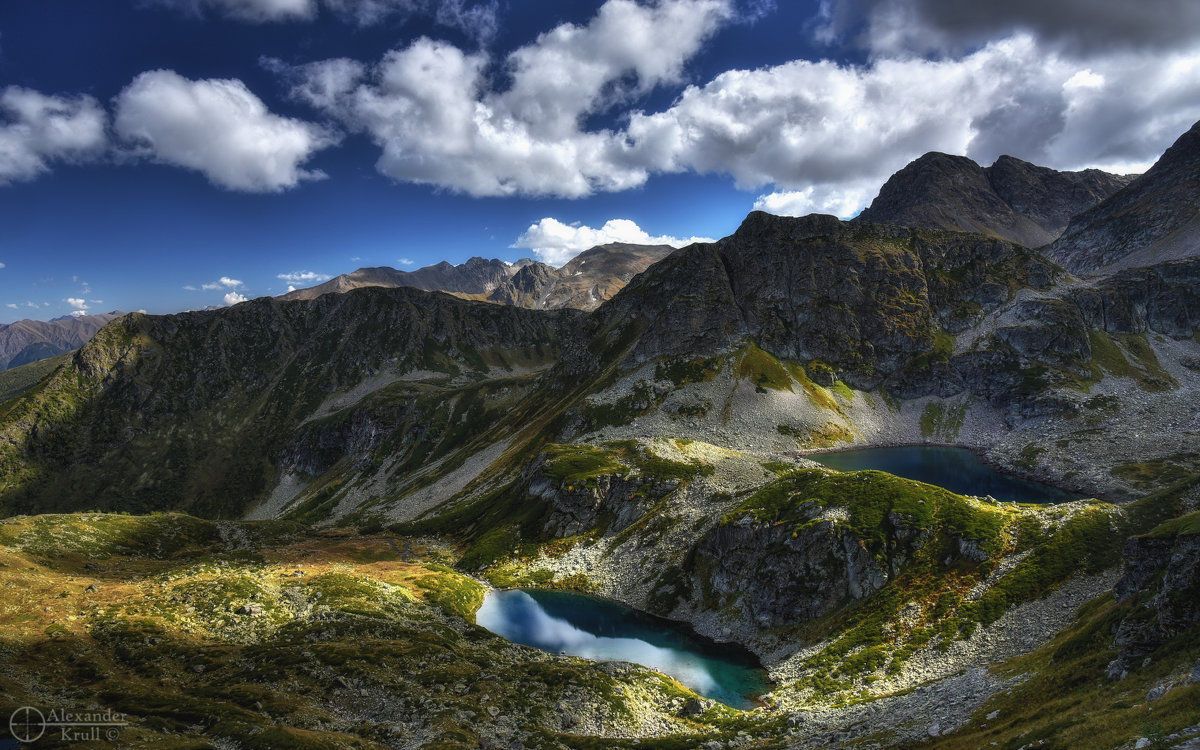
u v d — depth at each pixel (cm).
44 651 7025
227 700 6291
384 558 16538
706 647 10488
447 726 6188
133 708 5619
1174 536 6006
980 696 5688
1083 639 5750
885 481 11869
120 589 10138
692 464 16962
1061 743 3372
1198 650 4016
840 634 9431
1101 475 19238
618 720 7050
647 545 14225
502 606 13000
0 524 14562
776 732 6525
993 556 9706
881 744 5078
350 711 6581
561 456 18750
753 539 11925
